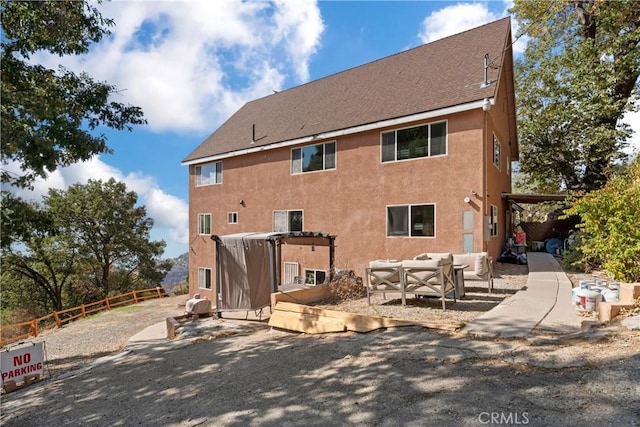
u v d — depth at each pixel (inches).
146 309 751.7
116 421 155.1
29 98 242.4
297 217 609.0
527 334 193.2
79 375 266.1
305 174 597.3
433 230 460.4
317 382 165.6
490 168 465.7
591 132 684.7
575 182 780.6
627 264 273.4
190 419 144.3
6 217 225.5
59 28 276.2
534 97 789.9
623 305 200.1
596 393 121.2
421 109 460.4
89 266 1189.1
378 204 510.3
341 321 254.7
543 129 773.9
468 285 369.7
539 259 523.2
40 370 301.3
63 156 294.7
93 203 1148.5
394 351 192.4
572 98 727.1
